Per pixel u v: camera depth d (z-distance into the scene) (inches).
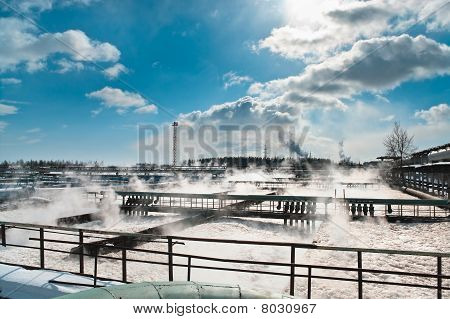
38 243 565.6
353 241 615.2
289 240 695.7
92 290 132.6
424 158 1665.8
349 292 358.0
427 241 600.4
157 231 672.4
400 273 197.6
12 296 210.4
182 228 762.2
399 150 2113.7
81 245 258.4
